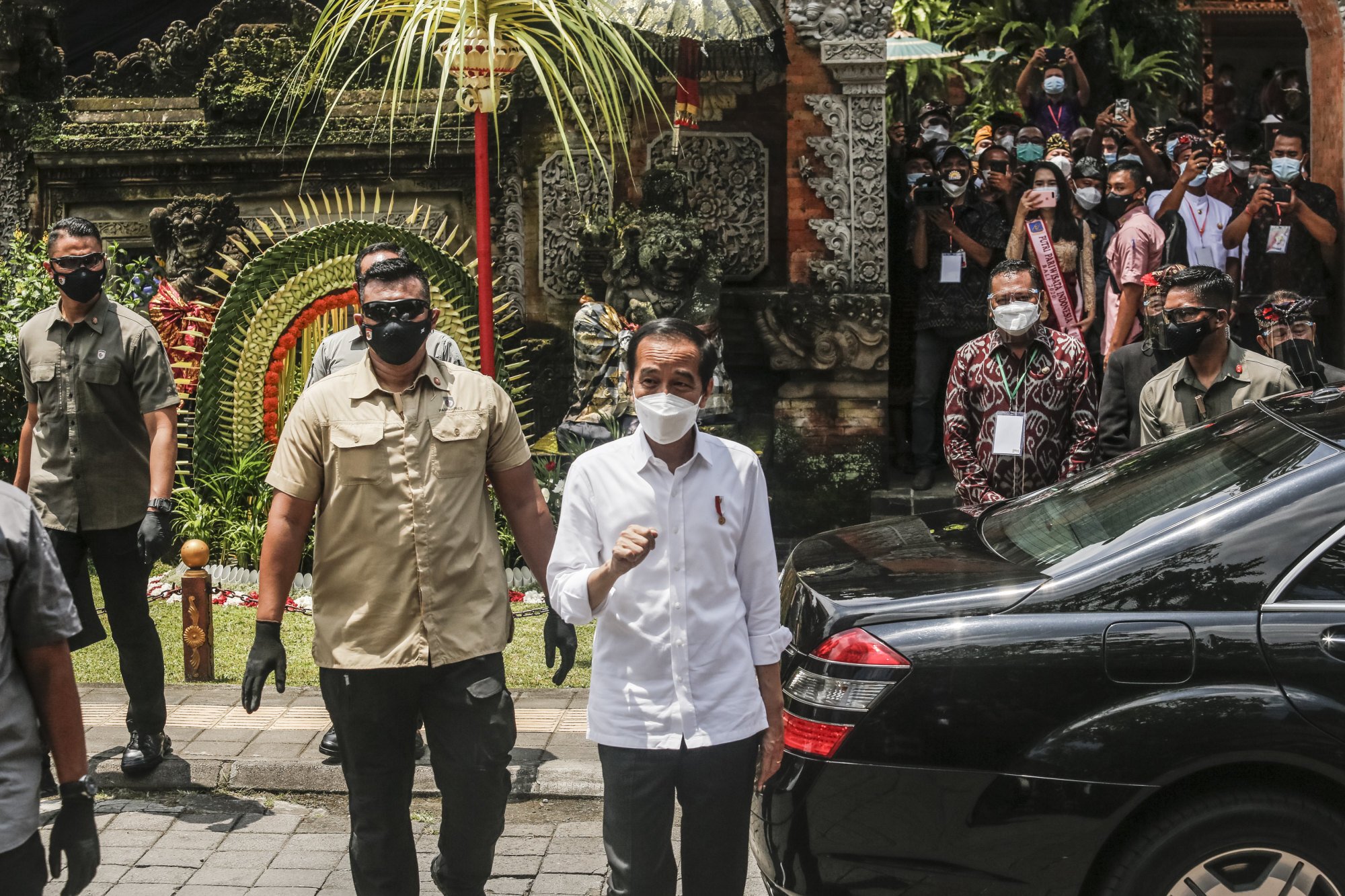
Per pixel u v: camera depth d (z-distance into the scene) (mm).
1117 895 5684
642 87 15078
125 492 8727
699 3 14375
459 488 6305
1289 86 23672
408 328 6113
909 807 5773
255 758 9023
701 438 5773
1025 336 10008
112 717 10023
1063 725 5684
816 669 6074
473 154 16797
